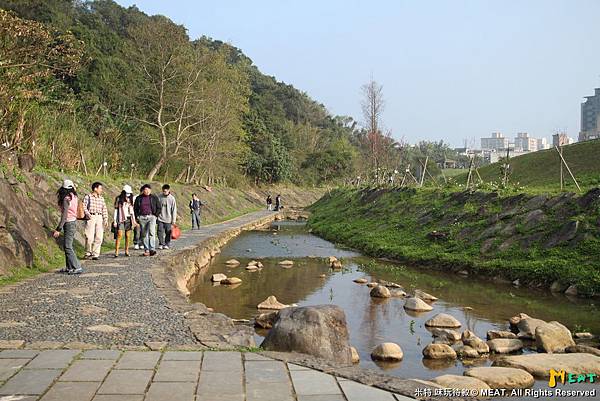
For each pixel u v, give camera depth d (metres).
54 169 18.73
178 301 8.72
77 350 5.84
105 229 18.64
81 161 23.55
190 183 41.38
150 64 37.16
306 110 100.56
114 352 5.79
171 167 41.09
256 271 17.09
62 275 11.25
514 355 7.98
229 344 6.22
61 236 14.38
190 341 6.31
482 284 14.35
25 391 4.64
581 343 8.84
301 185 75.31
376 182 39.50
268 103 83.00
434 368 7.55
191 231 26.14
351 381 5.04
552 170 29.98
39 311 7.79
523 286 13.87
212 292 13.47
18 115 16.61
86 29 38.41
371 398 4.64
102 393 4.63
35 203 14.17
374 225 25.59
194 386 4.83
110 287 9.91
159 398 4.54
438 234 18.97
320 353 5.97
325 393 4.72
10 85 15.98
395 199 27.95
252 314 11.01
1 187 12.09
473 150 34.44
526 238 15.73
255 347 6.27
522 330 9.26
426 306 11.39
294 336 6.08
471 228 18.20
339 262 18.69
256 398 4.58
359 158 77.38
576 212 15.39
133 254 15.04
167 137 39.06
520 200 17.97
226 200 46.34
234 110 46.16
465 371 6.97
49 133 20.42
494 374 6.57
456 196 22.09
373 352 8.07
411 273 16.28
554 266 13.62
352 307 11.70
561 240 14.66
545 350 8.17
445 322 9.98
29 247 11.98
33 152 17.48
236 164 53.69
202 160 41.59
